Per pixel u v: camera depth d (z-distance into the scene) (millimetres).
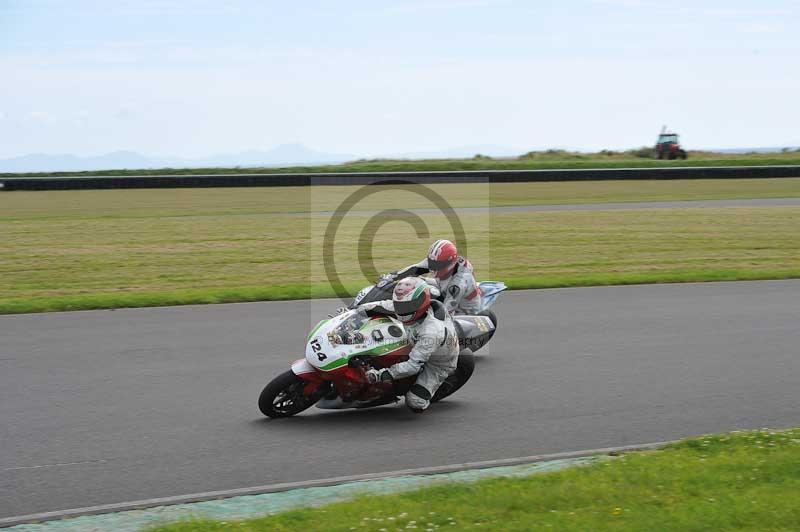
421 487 10430
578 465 11477
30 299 24391
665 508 9648
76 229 43344
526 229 44250
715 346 19281
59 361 17438
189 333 20172
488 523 9164
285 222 47156
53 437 12797
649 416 14195
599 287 27500
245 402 14781
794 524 9195
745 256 34906
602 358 18156
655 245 38250
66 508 10172
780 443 12250
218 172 85250
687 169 74688
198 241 39250
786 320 22188
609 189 68000
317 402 14258
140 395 15086
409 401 14211
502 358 18188
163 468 11555
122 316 22250
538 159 103500
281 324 21266
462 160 99188
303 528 9102
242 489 10695
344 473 11445
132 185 66750
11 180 65188
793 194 62062
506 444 12766
